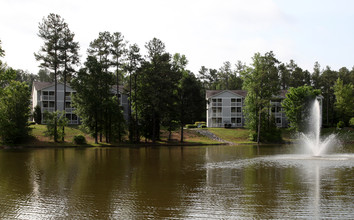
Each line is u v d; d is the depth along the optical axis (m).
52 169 20.84
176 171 19.78
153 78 50.88
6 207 11.16
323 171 19.33
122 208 11.01
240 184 15.22
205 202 11.75
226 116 75.69
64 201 12.02
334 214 10.12
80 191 13.78
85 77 48.25
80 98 48.03
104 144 47.84
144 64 51.75
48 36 47.97
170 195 12.95
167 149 41.03
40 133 50.97
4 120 44.16
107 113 49.03
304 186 14.61
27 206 11.30
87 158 28.48
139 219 9.78
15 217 10.02
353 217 9.83
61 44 48.75
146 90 51.66
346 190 13.69
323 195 12.75
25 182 15.97
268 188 14.20
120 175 18.19
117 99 53.22
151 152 35.72
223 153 33.97
